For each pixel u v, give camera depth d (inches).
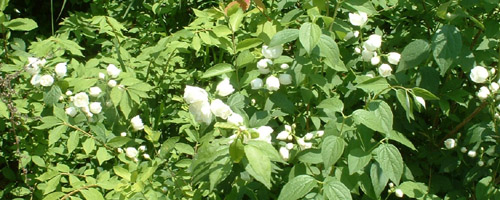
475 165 56.7
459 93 56.8
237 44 55.5
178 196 54.0
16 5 101.3
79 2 100.8
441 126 61.9
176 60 68.4
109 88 56.4
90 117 56.0
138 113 66.5
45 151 58.8
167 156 56.8
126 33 81.0
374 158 50.3
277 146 54.9
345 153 50.4
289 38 49.7
